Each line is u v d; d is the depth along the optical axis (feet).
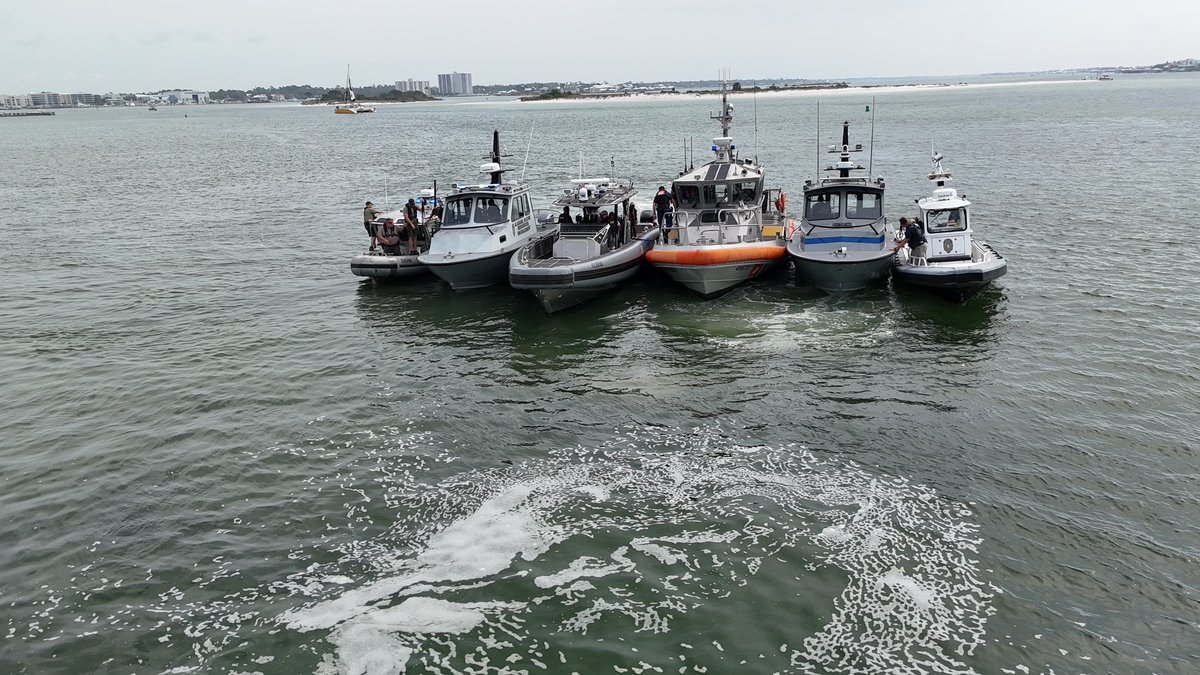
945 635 29.60
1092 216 104.27
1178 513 36.37
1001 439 43.80
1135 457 41.39
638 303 73.41
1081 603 30.99
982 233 96.53
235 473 43.09
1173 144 195.62
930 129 284.20
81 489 41.81
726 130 87.45
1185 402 47.65
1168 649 28.63
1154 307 65.46
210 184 182.19
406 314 71.97
